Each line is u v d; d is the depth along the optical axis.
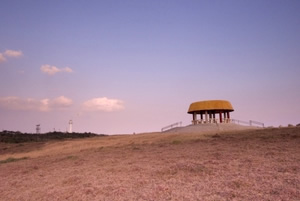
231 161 14.96
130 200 9.15
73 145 36.38
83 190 10.96
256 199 8.28
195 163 14.72
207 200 8.50
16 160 26.44
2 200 10.78
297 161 13.80
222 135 30.38
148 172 13.68
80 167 17.44
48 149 35.72
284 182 9.98
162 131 48.28
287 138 24.03
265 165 13.26
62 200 9.95
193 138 30.78
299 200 7.97
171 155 19.52
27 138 65.12
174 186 10.47
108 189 10.79
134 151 24.77
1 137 61.41
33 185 13.15
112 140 37.91
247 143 23.27
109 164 17.77
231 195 8.82
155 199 8.98
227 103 44.34
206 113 44.41
